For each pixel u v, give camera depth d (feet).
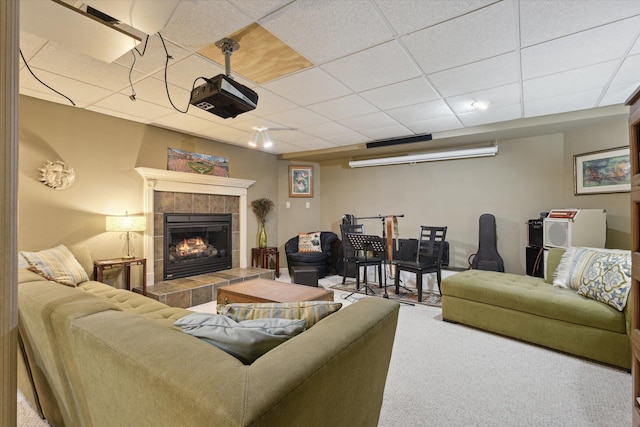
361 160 18.66
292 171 19.84
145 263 11.65
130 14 5.18
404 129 13.71
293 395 2.44
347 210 19.61
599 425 5.32
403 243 16.39
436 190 16.53
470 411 5.70
